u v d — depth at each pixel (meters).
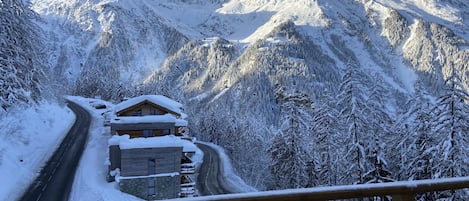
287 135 39.72
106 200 23.72
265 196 2.98
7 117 33.56
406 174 27.83
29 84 40.56
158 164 28.47
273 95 159.38
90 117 60.22
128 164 27.78
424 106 26.95
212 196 2.91
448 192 23.27
